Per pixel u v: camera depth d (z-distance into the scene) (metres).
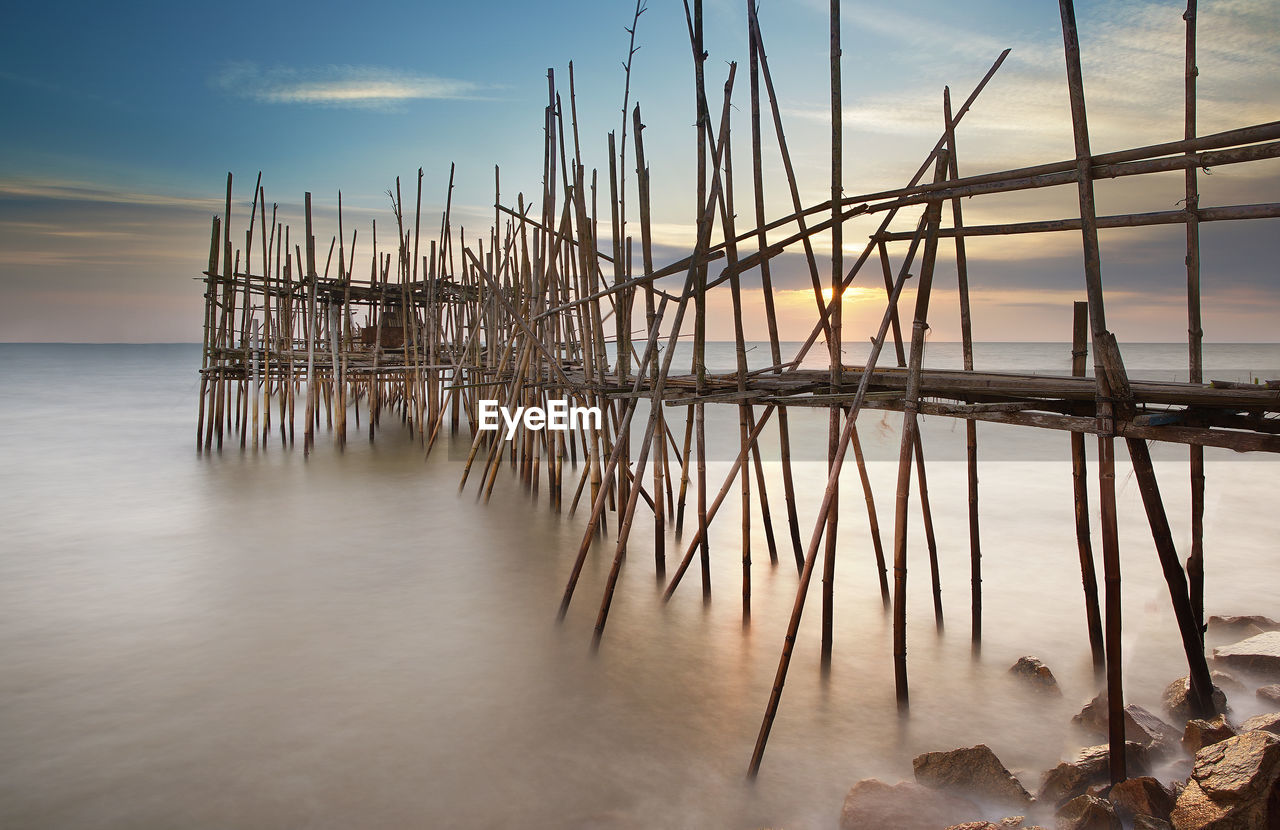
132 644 7.45
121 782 5.21
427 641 7.61
